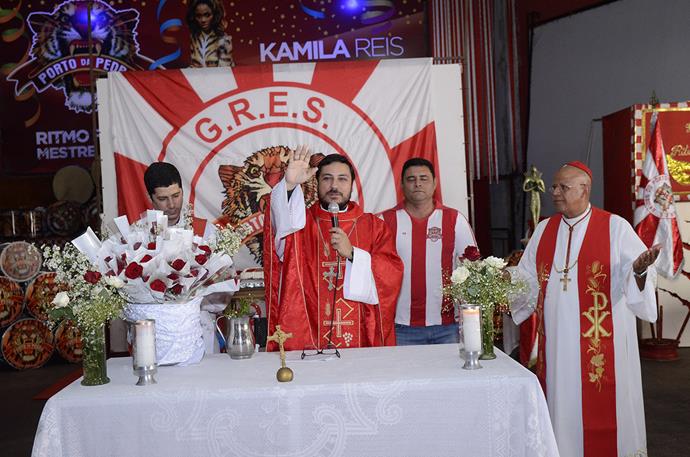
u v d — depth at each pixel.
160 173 3.50
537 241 3.87
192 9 9.43
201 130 5.64
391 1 9.46
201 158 5.65
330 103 5.66
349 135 5.65
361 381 2.52
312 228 3.53
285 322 3.35
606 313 3.61
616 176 7.66
